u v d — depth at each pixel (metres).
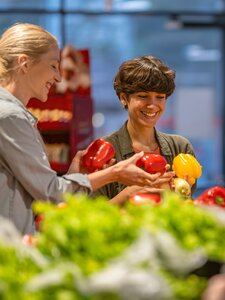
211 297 1.75
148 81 3.27
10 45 2.99
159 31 10.34
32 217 3.02
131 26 9.96
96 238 1.91
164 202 2.20
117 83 3.43
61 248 1.96
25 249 1.99
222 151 9.90
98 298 1.73
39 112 5.28
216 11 9.03
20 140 2.88
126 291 1.71
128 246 1.92
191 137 9.77
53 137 5.42
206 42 10.48
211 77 10.44
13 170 2.91
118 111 10.27
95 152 3.17
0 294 1.75
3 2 8.06
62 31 8.27
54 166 5.37
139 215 2.11
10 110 2.88
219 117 9.90
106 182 2.98
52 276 1.76
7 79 3.00
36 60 2.98
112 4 8.55
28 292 1.74
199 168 3.23
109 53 9.95
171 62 10.55
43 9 8.13
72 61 5.66
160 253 1.84
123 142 3.46
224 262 1.98
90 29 9.42
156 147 3.53
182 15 8.85
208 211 2.18
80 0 8.39
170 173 3.02
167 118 9.76
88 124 5.70
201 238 2.05
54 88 5.56
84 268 1.81
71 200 2.13
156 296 1.71
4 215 2.95
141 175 2.95
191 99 9.64
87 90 5.71
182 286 1.81
